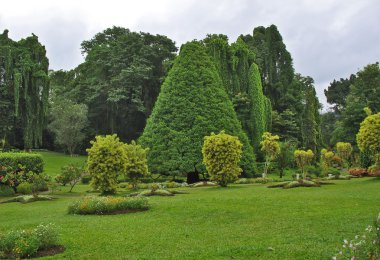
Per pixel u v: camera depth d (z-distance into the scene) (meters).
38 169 28.92
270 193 19.42
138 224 12.80
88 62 66.94
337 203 15.16
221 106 38.34
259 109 46.66
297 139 51.56
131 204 15.64
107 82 61.34
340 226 11.13
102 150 23.33
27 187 25.98
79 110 56.38
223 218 13.29
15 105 47.62
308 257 8.49
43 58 52.69
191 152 35.81
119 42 60.47
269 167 40.97
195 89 38.44
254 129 46.50
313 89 62.84
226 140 25.39
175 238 10.77
